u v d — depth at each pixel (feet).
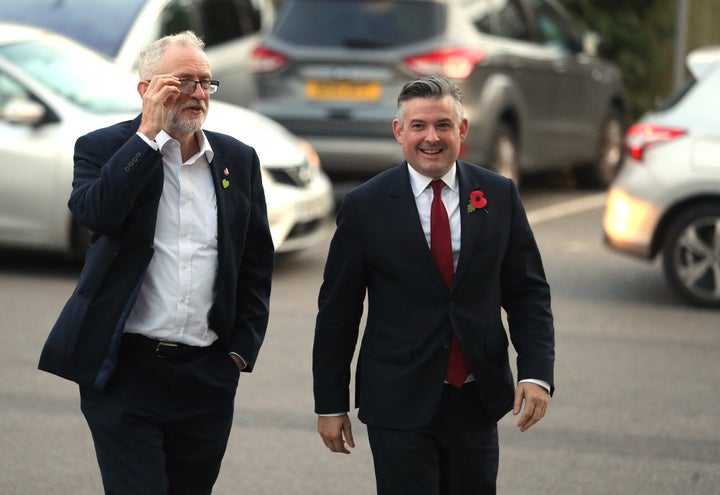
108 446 51.52
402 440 50.31
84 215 49.19
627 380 91.86
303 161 125.29
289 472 72.95
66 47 129.90
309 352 98.02
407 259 50.37
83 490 69.72
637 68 254.68
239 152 52.60
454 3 150.92
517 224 51.65
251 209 53.01
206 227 51.60
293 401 86.02
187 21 161.27
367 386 51.13
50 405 84.53
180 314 51.21
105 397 51.47
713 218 113.80
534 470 73.36
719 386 90.89
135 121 51.98
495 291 51.08
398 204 50.65
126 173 48.39
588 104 181.78
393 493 50.90
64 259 131.64
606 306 115.24
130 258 50.55
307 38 150.41
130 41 148.05
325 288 51.93
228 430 53.57
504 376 51.03
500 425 81.92
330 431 52.03
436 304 50.39
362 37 149.07
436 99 49.73
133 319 51.29
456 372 50.39
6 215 121.19
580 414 83.92
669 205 114.42
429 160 49.93
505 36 160.35
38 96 121.29
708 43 274.98
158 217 50.98
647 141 115.65
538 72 164.66
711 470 73.87
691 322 109.81
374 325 51.34
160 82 48.65
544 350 51.57
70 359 50.88
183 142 51.11
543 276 52.42
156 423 51.72
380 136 147.84
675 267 115.34
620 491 70.28
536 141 165.17
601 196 183.42
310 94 149.69
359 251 51.08
